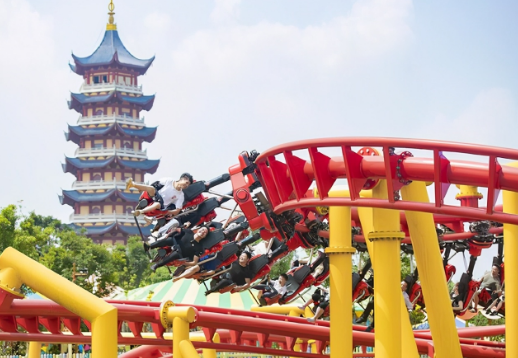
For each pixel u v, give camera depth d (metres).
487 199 12.98
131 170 162.25
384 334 16.36
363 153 16.41
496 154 12.45
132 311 19.23
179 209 18.62
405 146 13.63
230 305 51.84
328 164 15.70
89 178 160.50
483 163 13.53
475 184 13.63
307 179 16.52
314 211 21.41
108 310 15.22
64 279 15.82
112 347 15.12
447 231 25.61
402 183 14.85
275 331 22.33
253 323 21.47
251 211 19.03
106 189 158.25
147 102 165.38
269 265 21.89
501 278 27.39
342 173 15.56
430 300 16.77
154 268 18.83
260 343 25.48
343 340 19.22
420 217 16.72
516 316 19.03
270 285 23.50
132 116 166.00
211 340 22.31
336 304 19.39
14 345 50.59
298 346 36.72
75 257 88.94
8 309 17.36
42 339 18.84
